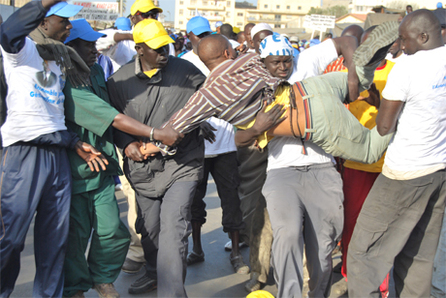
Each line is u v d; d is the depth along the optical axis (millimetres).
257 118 2848
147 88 3145
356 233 3020
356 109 3475
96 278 3135
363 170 3406
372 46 2744
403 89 2738
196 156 3186
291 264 2768
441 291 3266
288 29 32750
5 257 2732
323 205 2982
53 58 2732
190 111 2857
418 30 2734
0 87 2662
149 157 3137
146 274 3506
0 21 2932
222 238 4629
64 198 2869
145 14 4582
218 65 3102
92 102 2939
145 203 3285
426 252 2988
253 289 3535
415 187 2816
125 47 4828
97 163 2975
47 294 2850
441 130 2773
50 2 2420
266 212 3543
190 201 3078
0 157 2807
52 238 2854
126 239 3164
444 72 2682
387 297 3314
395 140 2898
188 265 4027
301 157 3039
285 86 2936
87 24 3055
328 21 11172
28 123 2672
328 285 3074
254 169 4156
